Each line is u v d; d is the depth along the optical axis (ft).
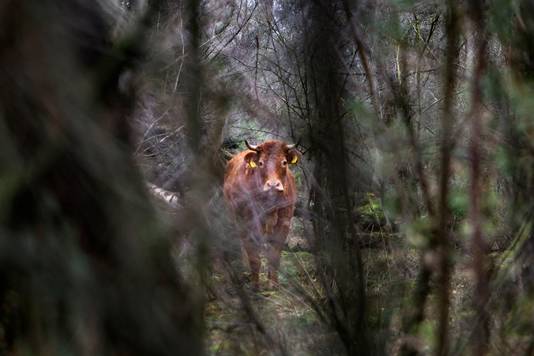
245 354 12.92
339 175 13.09
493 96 11.30
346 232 13.48
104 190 7.10
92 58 8.18
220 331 12.87
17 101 6.44
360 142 13.98
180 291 8.75
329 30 12.47
